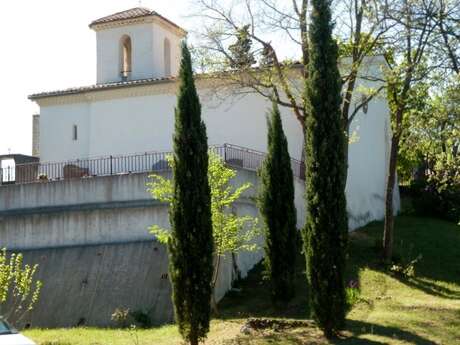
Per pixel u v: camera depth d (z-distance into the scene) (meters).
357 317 18.38
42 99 33.91
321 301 16.70
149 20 35.62
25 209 27.00
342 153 17.20
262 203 20.89
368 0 23.30
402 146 26.44
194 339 16.55
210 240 17.00
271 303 20.91
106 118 32.72
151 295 22.00
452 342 16.11
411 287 22.05
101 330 20.34
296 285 21.97
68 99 33.59
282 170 20.92
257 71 24.91
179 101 17.33
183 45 17.55
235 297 21.91
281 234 20.47
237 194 20.66
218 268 20.42
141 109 32.09
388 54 25.45
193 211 16.86
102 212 24.77
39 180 28.42
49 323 22.64
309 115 17.31
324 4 17.45
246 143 29.58
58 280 23.98
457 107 22.69
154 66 35.78
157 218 23.88
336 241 16.89
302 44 23.94
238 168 23.47
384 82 25.78
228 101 30.02
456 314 18.25
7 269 19.55
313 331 17.28
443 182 28.36
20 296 23.52
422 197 35.56
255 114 29.56
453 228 31.94
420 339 16.27
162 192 20.66
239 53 24.58
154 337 18.30
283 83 23.70
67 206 26.14
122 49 37.09
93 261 24.05
